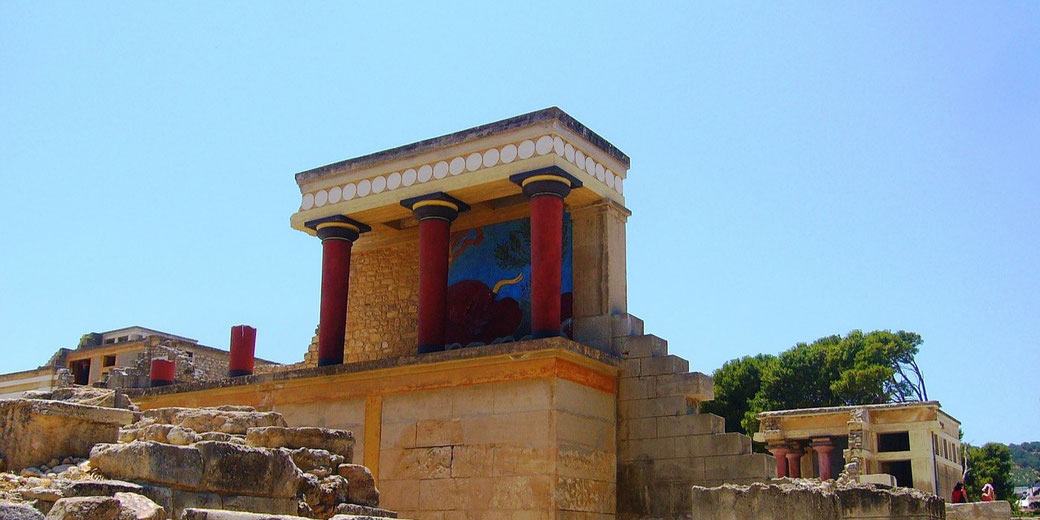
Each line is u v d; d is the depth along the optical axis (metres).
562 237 19.77
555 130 18.33
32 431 10.16
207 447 8.59
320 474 10.75
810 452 36.62
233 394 20.70
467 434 17.23
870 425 33.34
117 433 10.91
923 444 32.25
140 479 8.23
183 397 21.56
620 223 20.12
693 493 10.91
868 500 10.16
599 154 19.75
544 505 15.95
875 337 50.03
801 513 10.25
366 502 11.23
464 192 19.58
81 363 41.59
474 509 16.73
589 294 19.39
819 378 48.25
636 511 17.61
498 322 20.84
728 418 49.62
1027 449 186.38
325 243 21.16
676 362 17.97
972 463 56.44
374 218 21.31
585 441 17.09
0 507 5.50
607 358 18.05
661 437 17.72
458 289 21.69
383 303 23.12
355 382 19.03
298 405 19.67
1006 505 14.32
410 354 22.19
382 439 18.27
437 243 19.44
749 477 16.55
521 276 20.80
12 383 39.31
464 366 17.64
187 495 8.35
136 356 39.00
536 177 18.20
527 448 16.45
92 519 6.83
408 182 20.03
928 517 9.98
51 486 7.90
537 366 16.78
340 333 20.62
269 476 9.07
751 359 51.06
